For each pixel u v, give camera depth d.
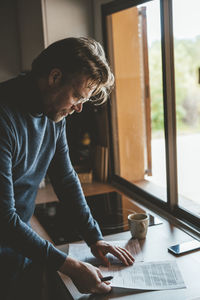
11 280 1.18
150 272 1.09
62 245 1.34
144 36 1.92
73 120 2.18
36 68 1.01
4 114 0.96
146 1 1.58
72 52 0.93
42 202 1.83
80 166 2.18
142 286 1.02
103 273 1.10
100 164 2.15
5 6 2.39
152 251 1.24
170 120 1.51
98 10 2.00
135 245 1.28
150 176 2.04
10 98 1.00
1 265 1.16
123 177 2.14
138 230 1.32
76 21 2.03
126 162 2.12
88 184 2.12
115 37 2.02
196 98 8.73
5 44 2.45
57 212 1.68
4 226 0.94
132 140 2.13
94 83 0.97
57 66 0.95
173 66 1.48
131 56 2.08
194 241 1.29
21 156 1.05
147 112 2.02
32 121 1.05
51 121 1.17
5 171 0.94
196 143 5.25
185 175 3.06
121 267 1.13
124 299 0.98
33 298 1.26
